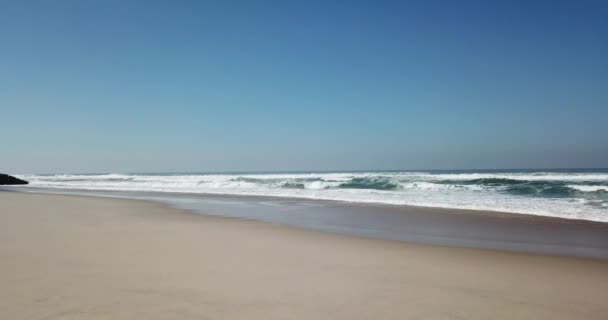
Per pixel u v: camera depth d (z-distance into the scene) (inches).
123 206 615.5
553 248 298.2
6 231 345.4
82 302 155.1
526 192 810.8
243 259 239.9
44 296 161.6
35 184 1836.9
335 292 176.2
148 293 168.6
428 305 162.1
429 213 510.0
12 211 526.6
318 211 548.4
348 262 238.4
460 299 171.2
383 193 836.0
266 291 175.2
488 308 160.2
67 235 325.1
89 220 433.4
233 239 315.6
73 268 209.2
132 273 201.0
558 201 616.4
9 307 148.1
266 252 264.1
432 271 220.5
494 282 199.8
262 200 733.9
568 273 220.2
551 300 172.2
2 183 1754.4
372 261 243.0
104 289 172.6
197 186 1263.5
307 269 217.8
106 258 235.3
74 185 1579.7
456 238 340.8
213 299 162.4
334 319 143.5
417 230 383.6
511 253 275.4
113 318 138.6
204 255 249.9
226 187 1187.3
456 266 234.2
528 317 151.1
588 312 157.9
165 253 253.9
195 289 175.6
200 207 608.1
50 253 247.8
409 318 146.5
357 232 370.0
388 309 156.0
